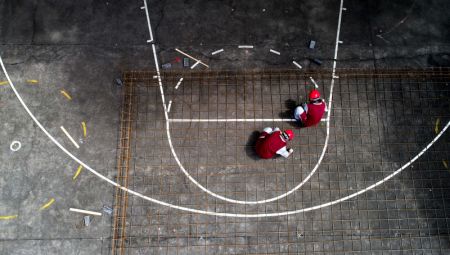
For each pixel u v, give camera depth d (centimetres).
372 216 812
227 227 802
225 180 828
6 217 804
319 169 837
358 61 909
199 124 862
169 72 891
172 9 938
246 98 878
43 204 812
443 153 851
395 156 847
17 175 827
